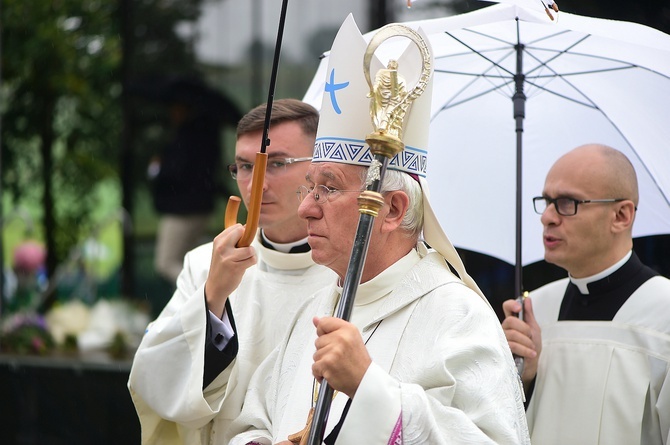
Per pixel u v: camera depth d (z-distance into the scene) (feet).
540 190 31.45
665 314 27.63
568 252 28.07
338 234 21.68
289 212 27.09
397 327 22.11
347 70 21.86
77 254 56.95
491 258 41.22
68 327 51.75
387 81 19.99
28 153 73.20
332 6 49.24
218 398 25.03
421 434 18.97
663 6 39.37
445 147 31.89
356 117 21.68
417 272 22.59
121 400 45.32
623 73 29.63
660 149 29.73
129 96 57.00
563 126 31.22
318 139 22.21
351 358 18.98
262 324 27.14
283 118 26.96
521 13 25.13
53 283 56.34
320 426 19.11
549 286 30.48
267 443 23.72
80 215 72.84
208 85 55.31
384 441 18.78
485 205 31.83
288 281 27.53
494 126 31.68
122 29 57.11
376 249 22.33
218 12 55.01
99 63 71.56
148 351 24.70
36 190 73.26
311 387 23.04
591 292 28.58
